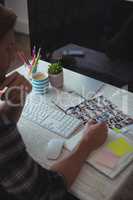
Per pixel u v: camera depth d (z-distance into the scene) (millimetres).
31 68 1609
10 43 943
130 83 1417
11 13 914
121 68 1398
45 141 1263
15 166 885
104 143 1205
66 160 1104
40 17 1528
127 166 1114
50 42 1582
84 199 1017
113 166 1105
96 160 1126
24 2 3600
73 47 1505
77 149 1146
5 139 862
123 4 1241
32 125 1354
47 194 950
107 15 1307
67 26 1461
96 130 1218
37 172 942
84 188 1046
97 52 1436
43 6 1481
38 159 1175
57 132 1299
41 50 1648
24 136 1293
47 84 1545
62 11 1431
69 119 1360
